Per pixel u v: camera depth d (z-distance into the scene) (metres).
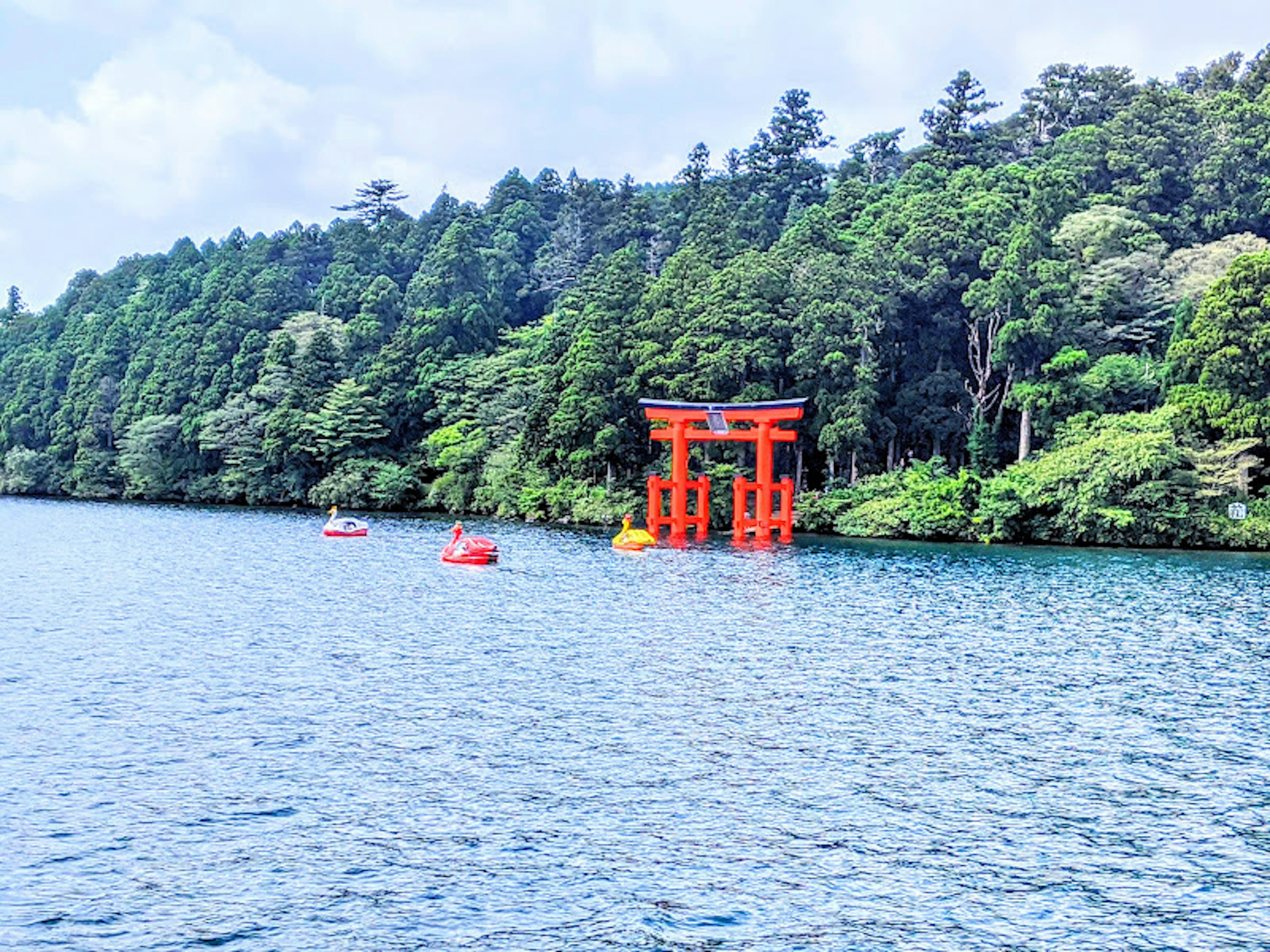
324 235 195.62
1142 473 87.44
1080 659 45.88
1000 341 97.62
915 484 96.44
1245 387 89.62
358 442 127.75
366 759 32.00
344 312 154.50
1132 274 105.88
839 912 23.34
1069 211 114.25
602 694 39.28
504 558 79.00
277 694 38.81
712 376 101.69
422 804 28.64
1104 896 24.22
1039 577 70.62
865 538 95.62
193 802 28.61
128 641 47.84
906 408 104.94
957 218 107.06
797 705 38.16
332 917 22.83
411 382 131.00
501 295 157.62
